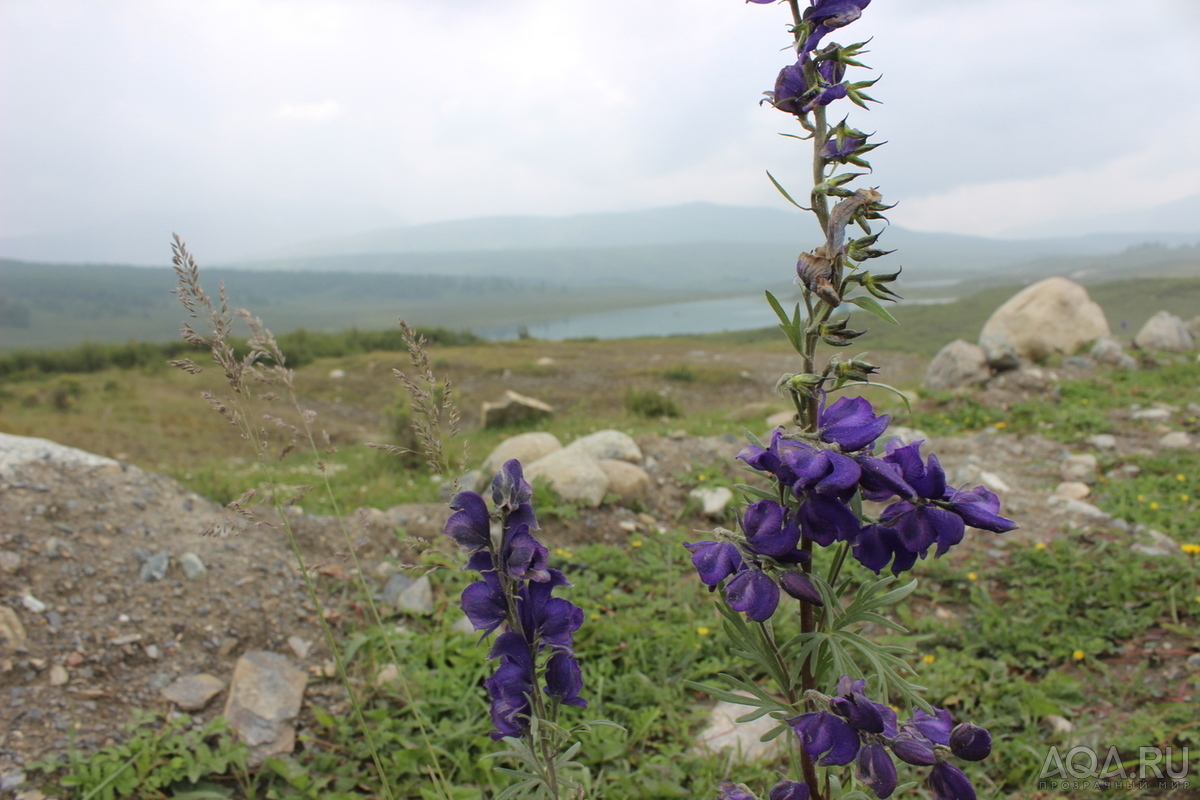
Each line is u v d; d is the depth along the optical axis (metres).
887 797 1.27
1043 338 16.53
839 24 1.35
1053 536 5.73
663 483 7.32
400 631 4.45
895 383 16.73
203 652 4.11
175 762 3.22
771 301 1.38
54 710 3.48
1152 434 8.67
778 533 1.31
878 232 1.29
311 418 2.25
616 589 5.11
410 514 6.14
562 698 1.54
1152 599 4.57
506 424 16.73
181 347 35.12
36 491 5.09
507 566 1.45
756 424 13.09
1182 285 140.75
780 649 1.58
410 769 3.30
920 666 3.99
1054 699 3.76
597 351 41.03
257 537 5.30
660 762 3.39
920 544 1.29
